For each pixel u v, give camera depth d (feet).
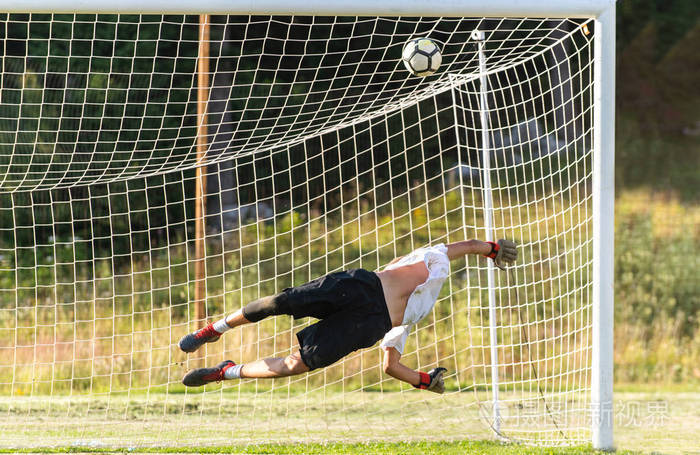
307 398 90.22
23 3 59.72
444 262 58.39
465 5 63.00
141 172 88.69
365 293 55.52
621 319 117.39
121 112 147.95
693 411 79.51
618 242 153.17
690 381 97.25
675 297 127.24
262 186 163.22
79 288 140.26
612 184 65.36
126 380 102.94
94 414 81.66
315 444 67.62
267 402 88.12
